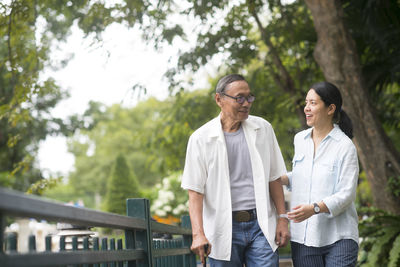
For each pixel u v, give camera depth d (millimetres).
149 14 6930
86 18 6375
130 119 38750
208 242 2854
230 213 2912
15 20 6262
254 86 9633
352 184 2941
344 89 6820
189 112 9758
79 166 38562
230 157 2967
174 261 3891
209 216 3004
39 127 14508
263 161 3012
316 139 3143
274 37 9352
